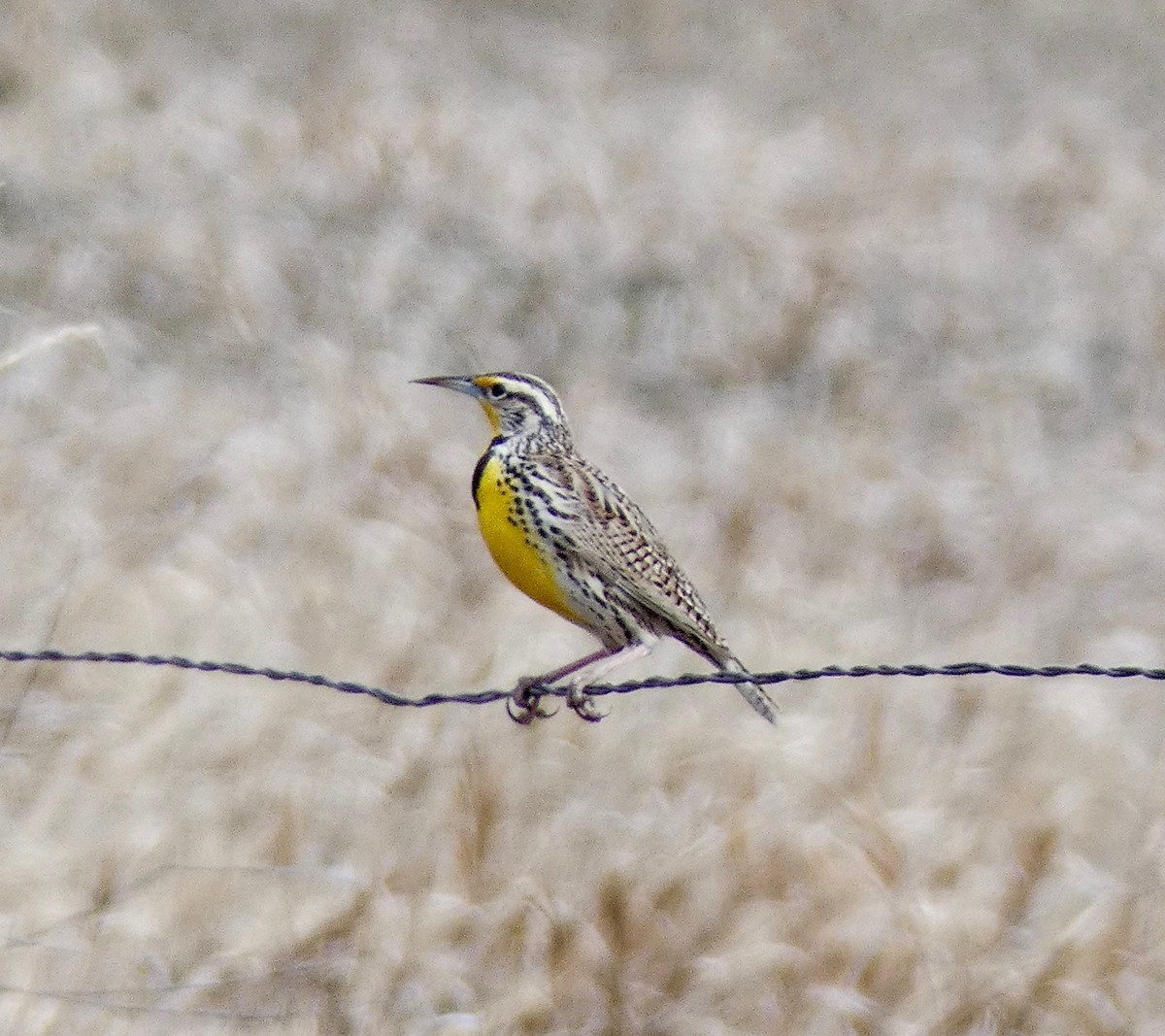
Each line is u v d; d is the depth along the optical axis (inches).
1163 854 384.5
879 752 395.9
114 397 507.8
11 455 455.2
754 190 760.3
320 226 658.8
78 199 635.5
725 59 989.2
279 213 655.1
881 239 738.2
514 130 766.5
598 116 829.2
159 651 401.1
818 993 332.5
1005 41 1069.8
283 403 533.6
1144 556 531.2
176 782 365.7
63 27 788.6
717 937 347.3
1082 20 1132.5
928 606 497.7
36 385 489.1
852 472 556.7
